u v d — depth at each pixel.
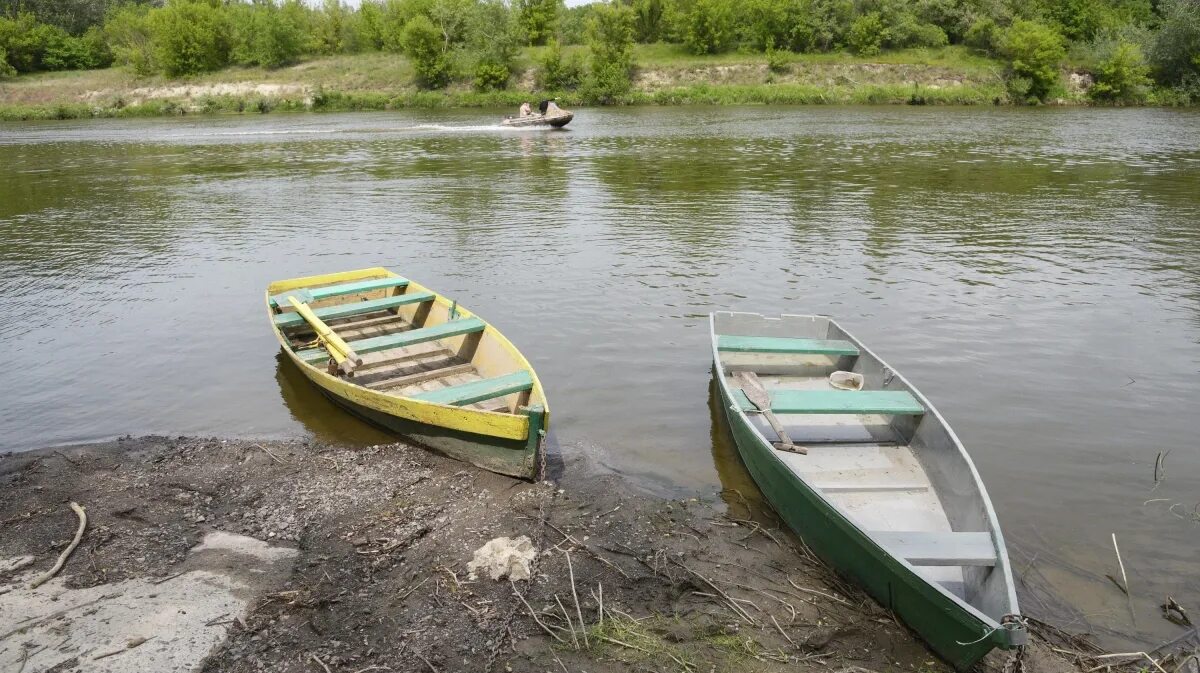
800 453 7.72
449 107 59.47
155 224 19.56
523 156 31.12
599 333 11.74
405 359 10.32
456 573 6.47
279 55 68.44
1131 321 12.12
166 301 13.52
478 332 10.09
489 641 5.74
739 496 7.70
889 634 5.88
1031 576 6.46
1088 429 8.88
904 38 64.56
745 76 62.78
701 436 8.81
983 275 14.47
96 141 39.62
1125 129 39.78
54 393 9.96
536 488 7.75
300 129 43.97
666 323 12.12
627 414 9.28
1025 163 28.34
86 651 5.50
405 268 15.15
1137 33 60.72
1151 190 22.81
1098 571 6.54
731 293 13.50
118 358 11.06
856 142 34.91
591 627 5.93
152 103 60.00
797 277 14.38
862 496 7.18
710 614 6.10
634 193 22.67
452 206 21.14
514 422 7.52
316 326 9.97
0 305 13.40
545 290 13.69
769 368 9.91
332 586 6.30
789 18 65.50
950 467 7.05
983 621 5.05
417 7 69.62
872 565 5.97
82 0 78.19
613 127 42.69
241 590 6.22
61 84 64.88
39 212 21.36
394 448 8.58
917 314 12.46
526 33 70.75
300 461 8.28
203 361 10.97
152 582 6.31
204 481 7.89
